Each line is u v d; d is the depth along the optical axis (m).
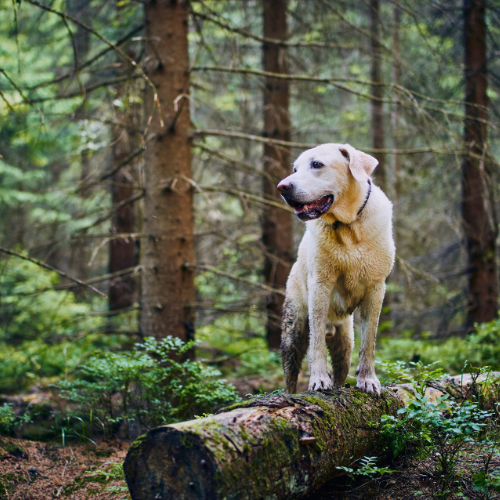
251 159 10.05
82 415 4.85
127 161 6.34
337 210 3.46
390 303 12.19
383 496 2.89
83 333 6.41
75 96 6.46
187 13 6.26
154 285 5.96
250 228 8.81
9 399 5.64
